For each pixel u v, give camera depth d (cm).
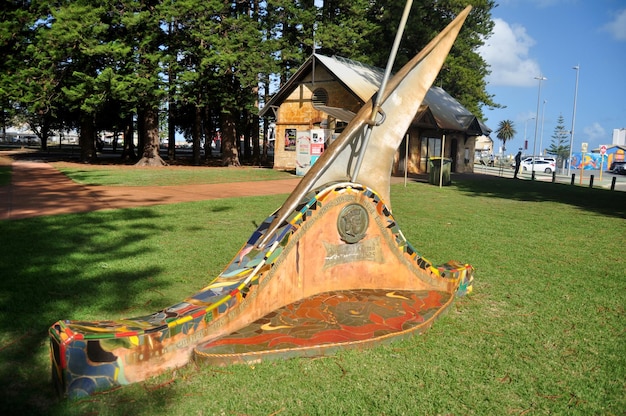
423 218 1160
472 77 3969
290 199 471
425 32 3397
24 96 2358
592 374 387
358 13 3212
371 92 2439
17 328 438
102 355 330
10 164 2712
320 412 319
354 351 399
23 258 662
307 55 3300
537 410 334
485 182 2484
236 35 2628
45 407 316
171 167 2872
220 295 405
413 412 324
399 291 527
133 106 2777
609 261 777
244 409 321
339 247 496
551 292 602
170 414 313
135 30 2519
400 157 2762
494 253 812
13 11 2347
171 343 360
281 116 2789
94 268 632
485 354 415
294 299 466
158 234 859
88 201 1261
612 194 2077
